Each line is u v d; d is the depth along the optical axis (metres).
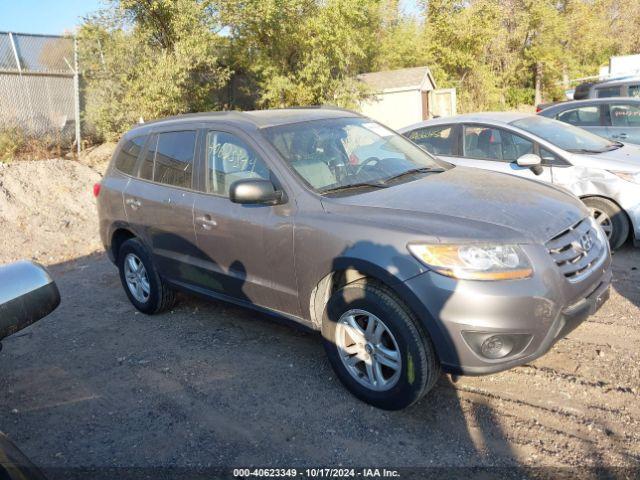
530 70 32.09
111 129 15.54
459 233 3.15
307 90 18.55
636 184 5.87
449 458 3.05
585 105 8.88
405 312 3.23
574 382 3.66
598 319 4.57
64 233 9.15
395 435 3.28
